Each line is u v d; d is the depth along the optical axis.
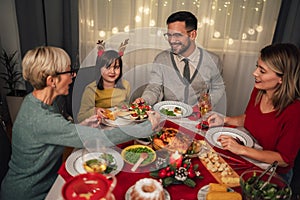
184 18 1.84
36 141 1.18
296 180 1.84
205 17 2.42
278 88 1.35
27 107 1.18
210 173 1.12
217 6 2.40
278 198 0.91
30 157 1.21
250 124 1.51
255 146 1.36
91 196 0.74
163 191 0.92
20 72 2.85
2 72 2.83
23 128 1.18
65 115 2.38
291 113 1.33
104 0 2.44
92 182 0.78
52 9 2.42
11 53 2.82
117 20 2.51
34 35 2.53
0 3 2.62
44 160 1.21
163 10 2.42
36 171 1.23
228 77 2.63
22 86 2.85
